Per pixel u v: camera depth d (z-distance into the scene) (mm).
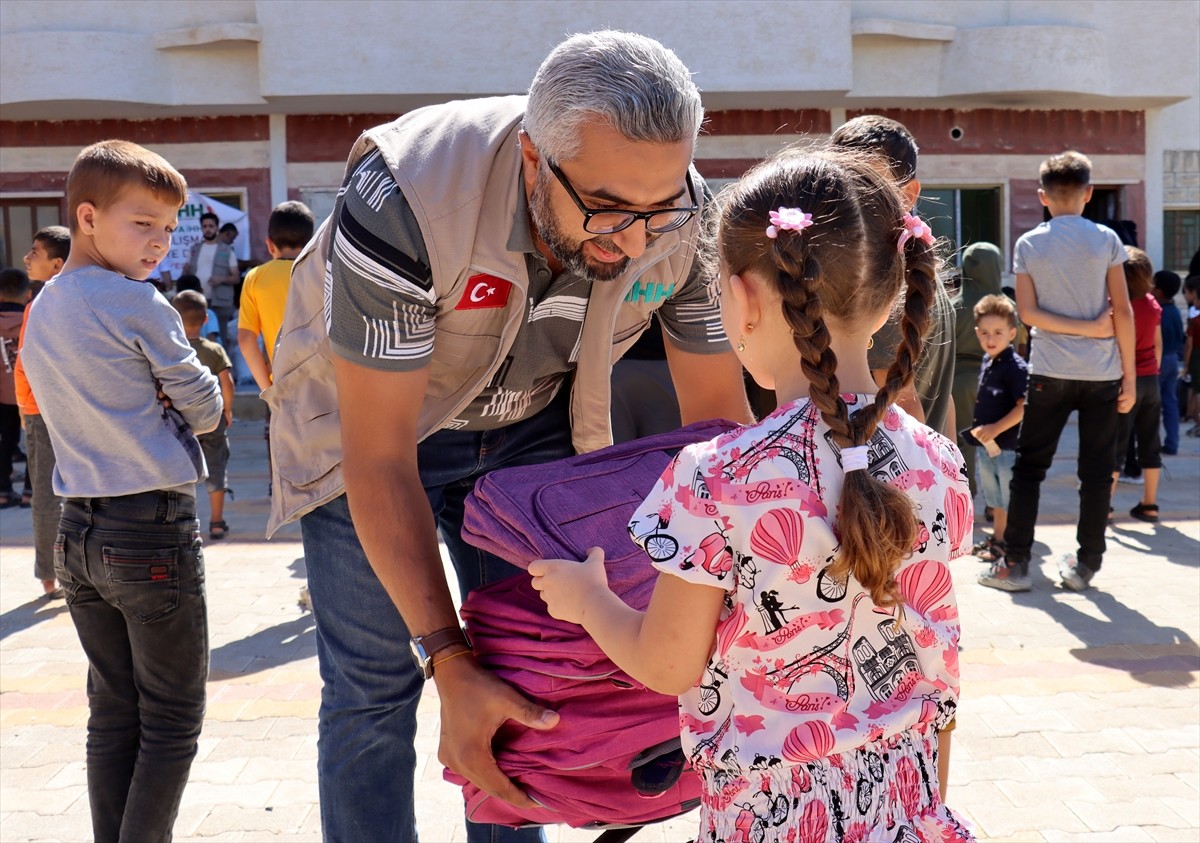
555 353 2268
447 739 1782
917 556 1515
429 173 1926
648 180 1769
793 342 1522
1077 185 5402
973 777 3613
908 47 13680
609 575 1688
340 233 1929
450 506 2551
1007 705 4180
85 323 2656
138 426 2682
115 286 2717
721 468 1479
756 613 1458
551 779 1694
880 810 1474
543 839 2637
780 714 1475
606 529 1774
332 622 2297
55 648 5047
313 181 14125
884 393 1484
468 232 1927
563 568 1664
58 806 3512
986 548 6422
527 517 1781
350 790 2285
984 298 6180
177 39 12992
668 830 3352
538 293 2121
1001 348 6062
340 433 2146
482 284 2000
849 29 13141
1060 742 3854
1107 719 4035
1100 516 5621
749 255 1551
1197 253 13430
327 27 12812
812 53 13094
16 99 12852
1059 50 13492
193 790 3578
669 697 1689
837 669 1479
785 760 1461
